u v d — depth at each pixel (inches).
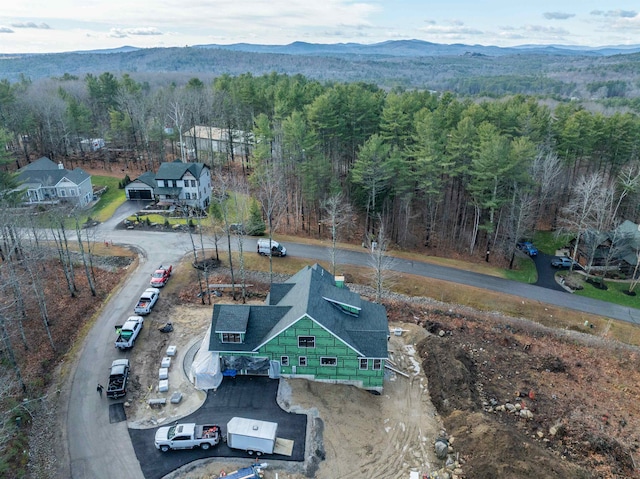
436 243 2353.6
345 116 2583.7
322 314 1251.2
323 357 1259.2
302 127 2288.4
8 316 1503.4
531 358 1535.4
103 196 2812.5
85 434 1104.2
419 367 1419.8
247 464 1029.8
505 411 1275.8
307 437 1101.1
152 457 1045.2
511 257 2145.7
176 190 2598.4
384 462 1063.6
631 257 2127.2
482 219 2425.0
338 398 1237.7
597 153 2608.3
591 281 2048.5
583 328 1722.4
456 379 1323.8
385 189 2272.4
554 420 1249.4
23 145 3518.7
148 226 2345.0
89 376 1301.7
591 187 2018.9
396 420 1198.9
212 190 2797.7
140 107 3683.6
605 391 1390.3
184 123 3686.0
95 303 1675.7
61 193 2544.3
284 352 1259.2
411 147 2262.6
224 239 2206.0
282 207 2389.3
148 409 1182.9
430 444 1125.1
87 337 1477.6
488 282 1987.0
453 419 1187.9
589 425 1238.3
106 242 2146.9
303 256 2092.8
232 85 3575.3
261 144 2493.8
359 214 2541.8
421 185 2101.4
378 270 1596.9
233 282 1733.5
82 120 3435.0
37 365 1333.7
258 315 1296.8
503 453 1031.0
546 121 2696.9
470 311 1792.6
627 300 1898.4
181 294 1754.4
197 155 3430.1
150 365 1352.1
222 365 1284.4
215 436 1062.4
